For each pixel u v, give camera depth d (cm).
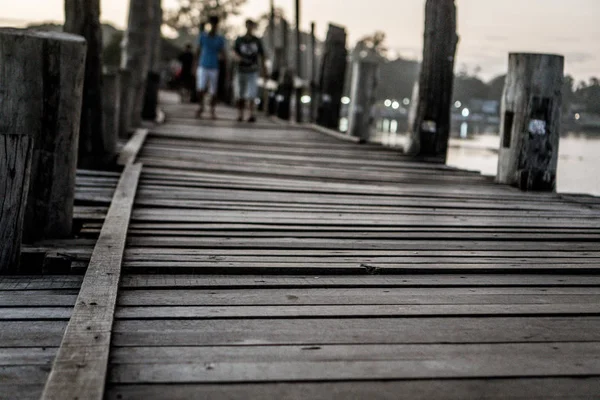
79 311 234
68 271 307
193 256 324
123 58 1214
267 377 193
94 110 564
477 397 184
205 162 686
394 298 273
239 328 233
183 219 411
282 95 1578
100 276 275
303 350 214
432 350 217
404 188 588
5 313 247
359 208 477
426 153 831
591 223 454
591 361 211
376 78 1113
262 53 1292
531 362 209
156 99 1200
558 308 264
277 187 548
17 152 298
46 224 360
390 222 429
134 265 302
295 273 308
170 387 186
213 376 193
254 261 318
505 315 255
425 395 185
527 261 340
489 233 410
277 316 246
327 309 256
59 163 358
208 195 499
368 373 198
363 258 334
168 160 681
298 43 1617
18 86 344
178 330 229
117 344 215
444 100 824
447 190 588
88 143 568
